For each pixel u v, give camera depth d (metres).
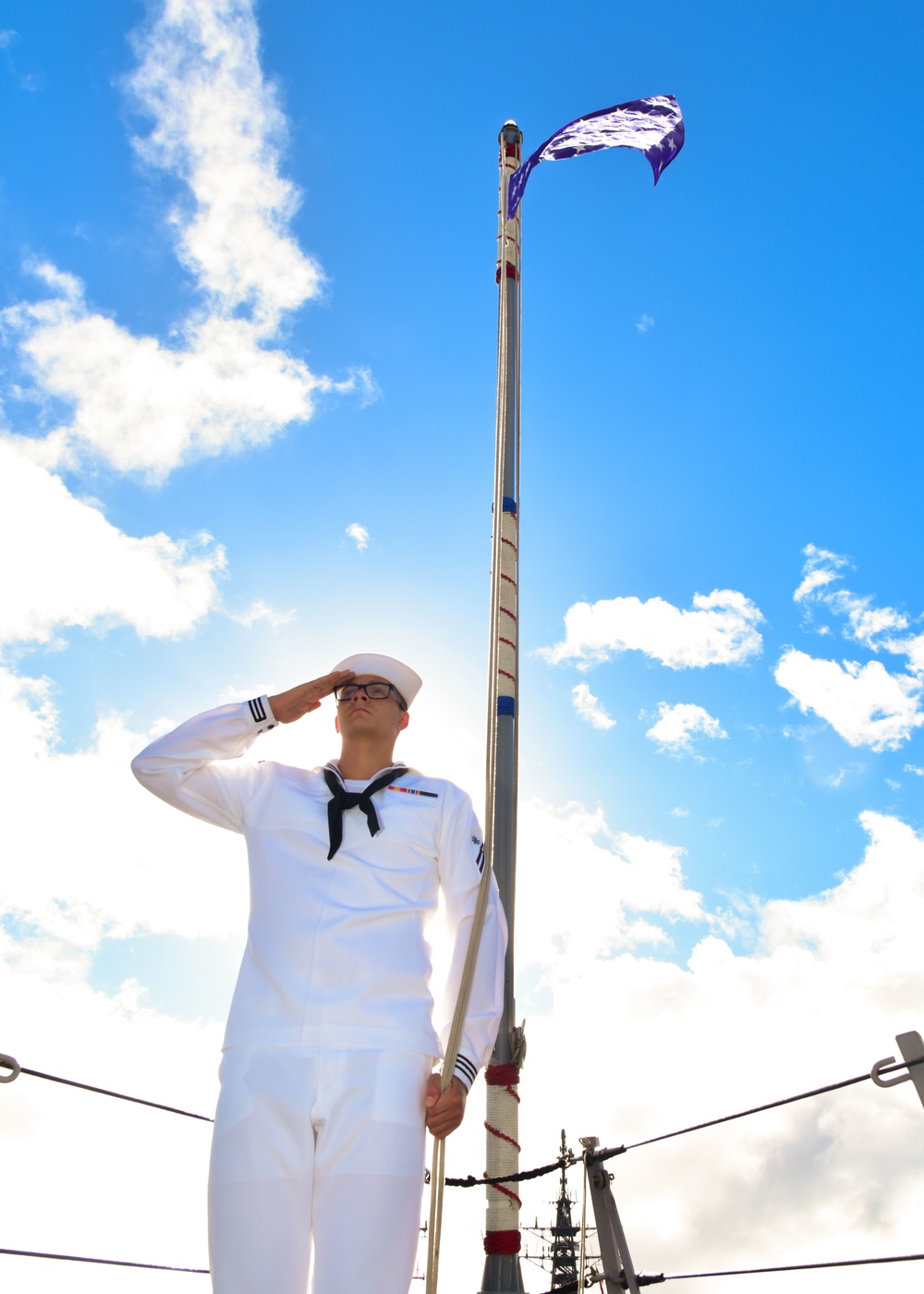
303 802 2.80
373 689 3.04
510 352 6.63
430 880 2.75
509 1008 5.13
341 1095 2.29
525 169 7.36
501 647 5.94
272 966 2.49
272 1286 2.16
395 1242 2.22
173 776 2.85
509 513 6.19
